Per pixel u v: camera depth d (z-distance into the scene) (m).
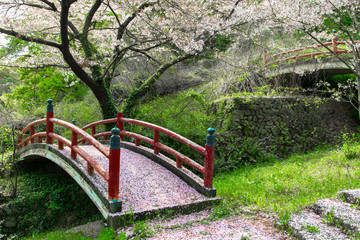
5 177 8.35
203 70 16.78
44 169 8.82
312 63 12.12
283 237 3.25
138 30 9.67
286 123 11.17
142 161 6.36
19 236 6.50
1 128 8.66
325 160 7.11
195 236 3.39
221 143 9.37
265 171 7.14
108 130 9.15
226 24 8.33
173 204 4.31
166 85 14.80
